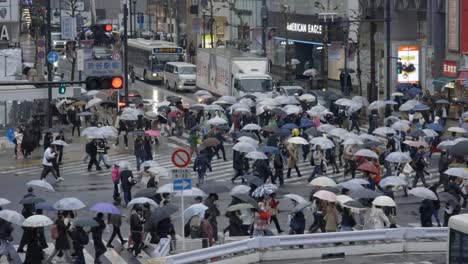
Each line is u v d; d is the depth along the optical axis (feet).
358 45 580.71
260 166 325.21
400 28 606.96
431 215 252.83
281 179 332.80
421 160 315.37
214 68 593.42
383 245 227.81
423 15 600.80
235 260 214.07
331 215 236.22
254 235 234.58
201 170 327.47
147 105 508.12
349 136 349.82
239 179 344.90
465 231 174.19
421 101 495.41
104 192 325.62
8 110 465.88
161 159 398.42
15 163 394.73
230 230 234.38
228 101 485.56
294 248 221.87
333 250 223.92
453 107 499.51
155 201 251.39
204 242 220.02
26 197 245.65
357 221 261.65
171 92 645.92
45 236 258.98
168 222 228.43
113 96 515.91
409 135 355.36
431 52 570.05
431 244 228.84
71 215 234.99
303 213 262.47
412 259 221.46
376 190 298.35
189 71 646.74
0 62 559.79
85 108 485.56
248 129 386.11
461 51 535.19
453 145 311.06
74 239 216.95
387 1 476.95
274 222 255.09
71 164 389.39
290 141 346.54
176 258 201.67
